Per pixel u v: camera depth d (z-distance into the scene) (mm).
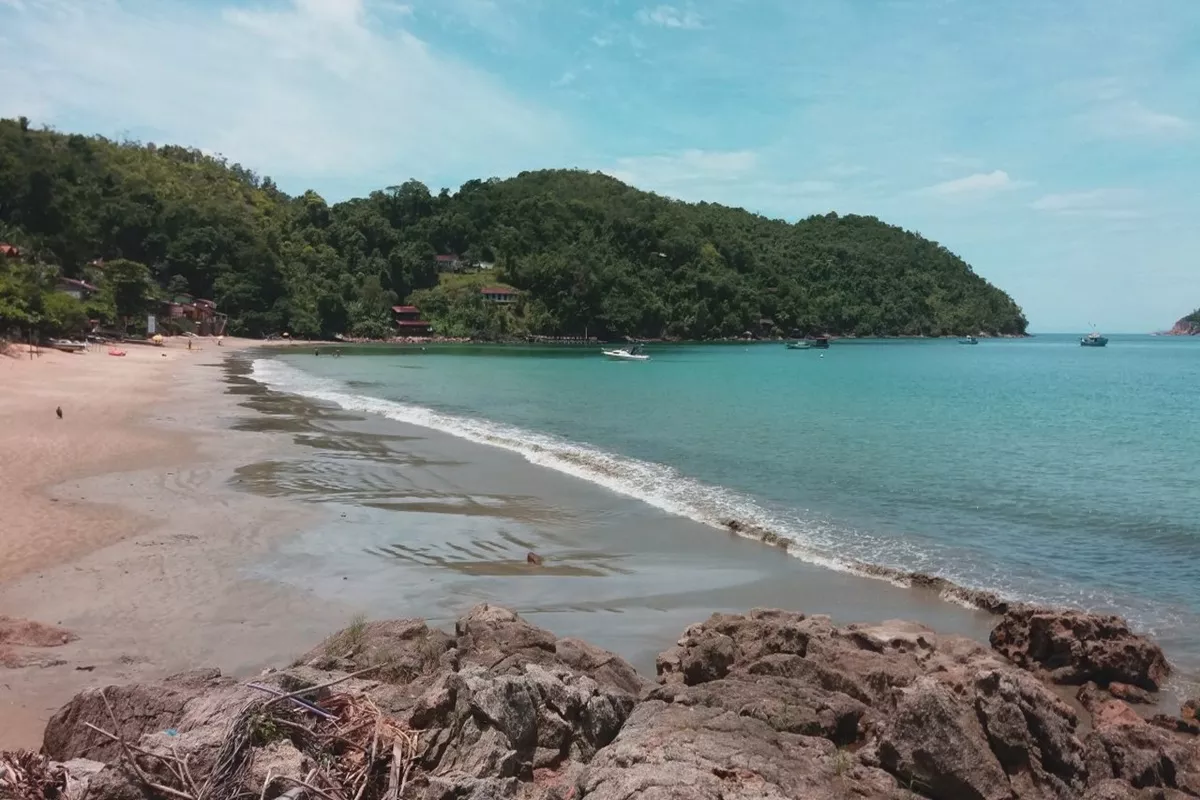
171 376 49094
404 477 21266
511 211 187125
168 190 138250
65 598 11492
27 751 5859
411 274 158625
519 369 76062
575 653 9000
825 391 56094
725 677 8867
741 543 15930
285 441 26109
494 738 6383
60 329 63875
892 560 14875
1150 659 10070
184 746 5535
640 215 190500
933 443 29875
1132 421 38531
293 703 6227
